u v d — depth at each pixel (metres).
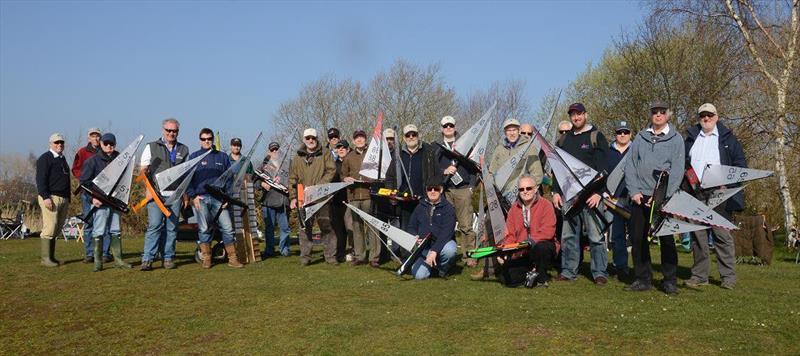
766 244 10.61
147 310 6.98
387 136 10.78
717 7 19.64
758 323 5.78
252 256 10.77
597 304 6.75
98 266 9.67
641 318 6.06
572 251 8.33
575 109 8.34
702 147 8.06
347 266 10.06
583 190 7.86
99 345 5.80
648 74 25.48
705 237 7.99
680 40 24.27
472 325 5.95
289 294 7.62
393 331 5.84
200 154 9.89
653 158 7.35
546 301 6.97
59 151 10.34
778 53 17.39
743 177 7.38
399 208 9.96
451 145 10.03
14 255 11.67
